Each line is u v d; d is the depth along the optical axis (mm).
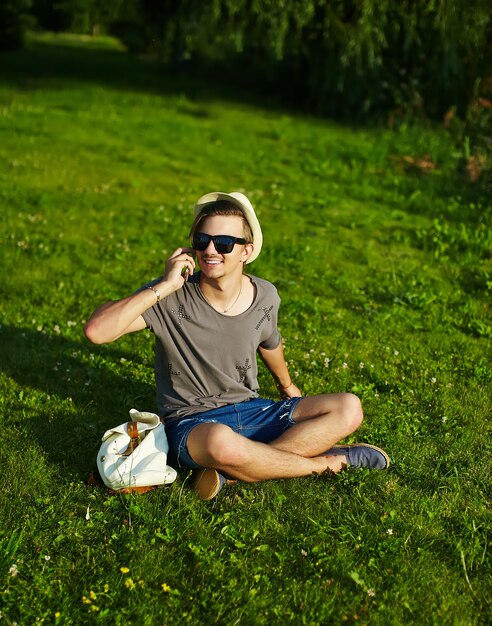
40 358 5637
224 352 4102
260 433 4152
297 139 15016
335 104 17688
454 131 14680
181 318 4051
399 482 4133
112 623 3096
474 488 4082
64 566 3410
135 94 19812
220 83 22875
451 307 7109
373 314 6855
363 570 3396
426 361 5863
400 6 15430
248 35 17922
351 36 15688
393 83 16625
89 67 26484
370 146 14070
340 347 6051
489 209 10062
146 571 3367
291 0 15484
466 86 15977
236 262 3984
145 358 5758
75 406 4949
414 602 3230
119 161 12469
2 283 7188
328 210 10312
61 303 6840
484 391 5367
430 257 8539
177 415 4148
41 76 23125
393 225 9727
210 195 4051
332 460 4125
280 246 8617
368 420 4852
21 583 3289
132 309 3900
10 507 3811
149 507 3816
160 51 29656
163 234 9055
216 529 3686
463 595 3281
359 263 8320
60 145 13172
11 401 4961
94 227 9141
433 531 3684
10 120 14883
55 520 3711
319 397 4137
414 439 4617
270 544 3600
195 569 3400
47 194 10297
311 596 3240
